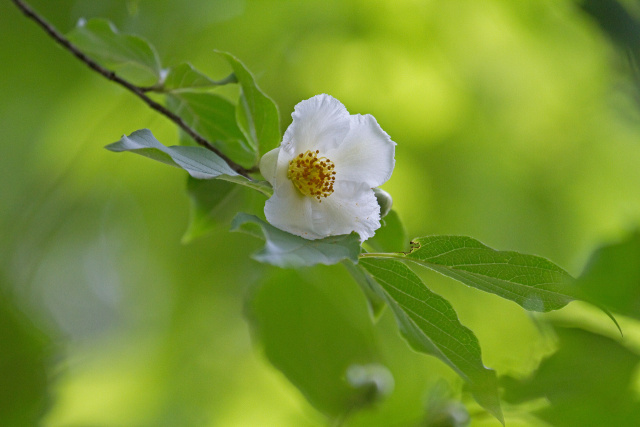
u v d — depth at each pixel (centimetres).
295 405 129
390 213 98
